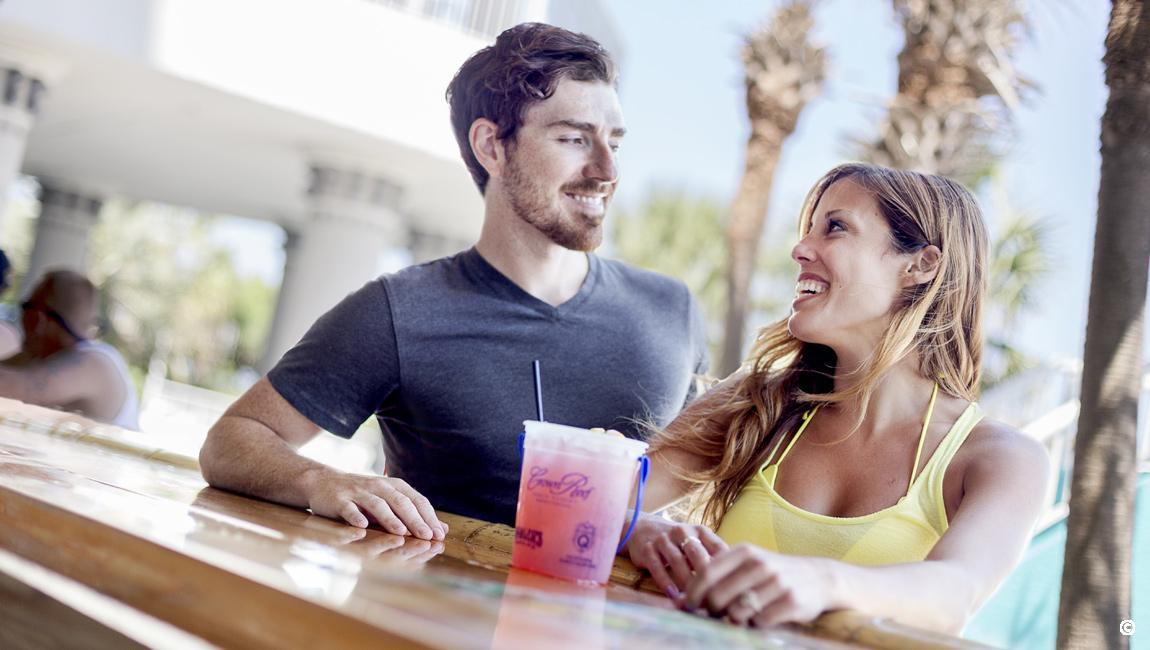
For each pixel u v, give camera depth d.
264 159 9.91
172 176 11.78
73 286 3.84
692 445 1.82
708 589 0.92
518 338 2.07
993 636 3.56
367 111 7.93
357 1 7.86
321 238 9.06
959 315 1.64
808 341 1.71
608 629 0.74
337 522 1.47
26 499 0.95
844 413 1.67
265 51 7.66
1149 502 3.07
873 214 1.64
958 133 7.48
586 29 9.27
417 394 2.06
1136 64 3.01
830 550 1.53
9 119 7.82
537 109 2.03
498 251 2.11
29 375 3.70
